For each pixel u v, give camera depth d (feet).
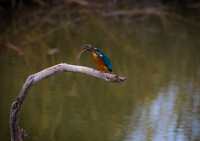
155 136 36.17
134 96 45.50
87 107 42.47
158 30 76.54
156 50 63.82
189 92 46.47
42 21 78.33
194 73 53.26
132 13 87.61
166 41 69.21
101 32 73.31
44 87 47.16
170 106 42.75
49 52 60.03
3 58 56.85
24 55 58.29
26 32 70.33
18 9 84.79
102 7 90.07
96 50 25.88
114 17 85.05
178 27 79.30
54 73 24.32
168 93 46.34
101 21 81.46
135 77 51.37
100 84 48.98
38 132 36.94
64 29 73.97
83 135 36.65
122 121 39.29
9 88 45.85
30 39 66.44
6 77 49.37
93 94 45.88
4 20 78.28
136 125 38.45
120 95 45.85
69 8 88.79
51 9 87.10
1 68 52.75
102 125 38.22
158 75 52.37
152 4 95.55
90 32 73.00
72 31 72.95
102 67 25.80
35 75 24.61
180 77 51.72
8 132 36.58
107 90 47.16
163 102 43.78
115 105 42.93
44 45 63.77
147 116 40.19
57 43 64.95
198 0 98.99
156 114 40.55
